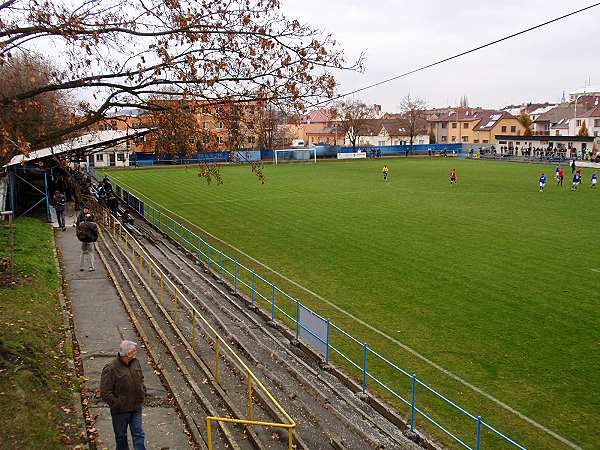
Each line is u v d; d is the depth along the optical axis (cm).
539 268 2539
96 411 1080
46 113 2069
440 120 14200
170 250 2955
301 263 2712
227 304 2072
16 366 1130
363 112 11512
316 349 1642
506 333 1811
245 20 1391
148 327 1573
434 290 2255
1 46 1187
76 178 2336
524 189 5416
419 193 5144
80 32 1221
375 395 1432
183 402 1141
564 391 1440
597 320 1906
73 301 1781
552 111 14000
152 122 1568
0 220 2770
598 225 3519
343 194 5103
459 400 1405
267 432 1071
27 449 900
